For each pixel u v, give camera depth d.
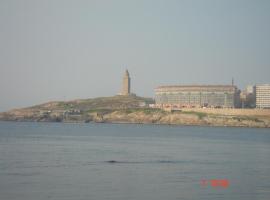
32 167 86.00
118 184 68.31
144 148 142.25
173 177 76.56
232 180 74.50
